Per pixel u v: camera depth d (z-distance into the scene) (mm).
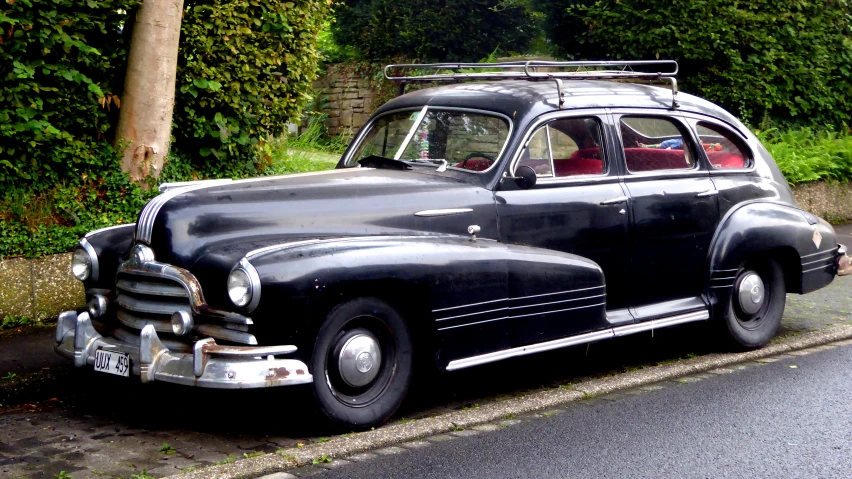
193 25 8656
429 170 6363
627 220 6582
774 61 14266
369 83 15531
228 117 9055
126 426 5480
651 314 6680
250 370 4785
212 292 5055
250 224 5363
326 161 11039
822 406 5875
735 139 7512
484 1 14812
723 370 6867
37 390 6121
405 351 5469
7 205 7637
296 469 4770
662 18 13984
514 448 5117
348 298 5188
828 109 14875
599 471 4742
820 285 7602
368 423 5305
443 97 6703
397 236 5547
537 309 5914
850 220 13570
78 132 8148
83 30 7922
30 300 7512
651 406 5934
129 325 5375
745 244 7035
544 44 15141
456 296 5527
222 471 4625
